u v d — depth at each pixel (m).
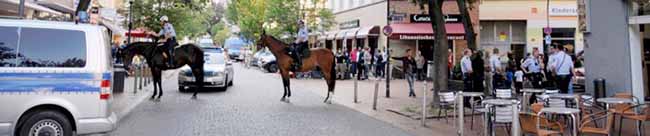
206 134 9.57
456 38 30.23
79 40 7.47
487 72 15.63
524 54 32.34
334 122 11.34
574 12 32.16
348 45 38.03
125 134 9.46
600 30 13.37
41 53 7.30
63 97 7.30
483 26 32.53
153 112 12.77
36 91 7.21
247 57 46.84
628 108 8.50
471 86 14.29
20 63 7.20
